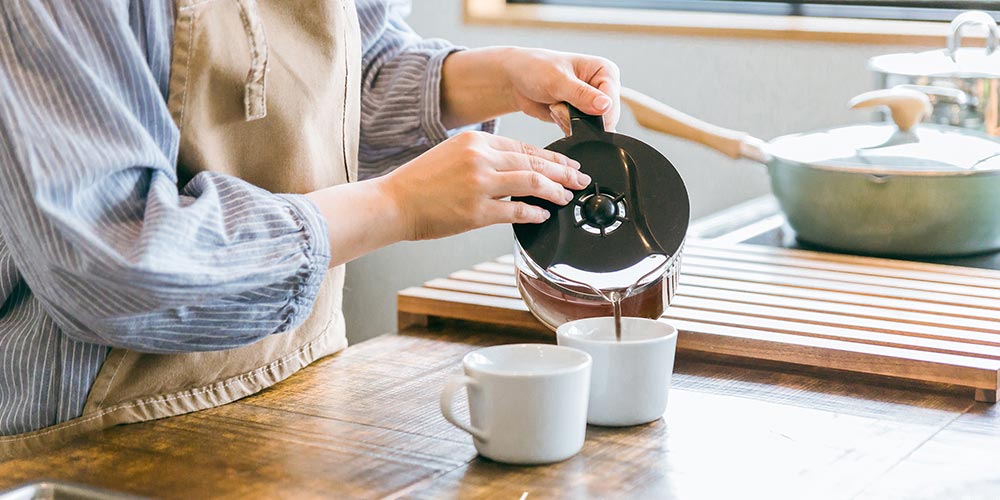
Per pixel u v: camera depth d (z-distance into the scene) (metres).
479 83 1.18
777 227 1.57
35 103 0.74
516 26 2.11
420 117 1.22
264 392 1.00
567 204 0.92
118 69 0.79
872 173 1.32
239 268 0.79
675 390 0.98
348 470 0.81
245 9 0.91
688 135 1.50
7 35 0.74
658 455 0.82
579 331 0.90
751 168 1.97
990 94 1.42
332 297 1.09
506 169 0.90
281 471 0.81
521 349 0.85
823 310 1.12
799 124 1.91
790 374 1.03
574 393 0.80
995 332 1.03
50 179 0.72
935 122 1.49
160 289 0.74
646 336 0.91
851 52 1.84
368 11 1.21
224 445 0.86
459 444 0.86
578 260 0.89
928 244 1.34
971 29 1.76
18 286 0.92
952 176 1.29
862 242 1.36
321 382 1.02
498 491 0.76
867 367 0.99
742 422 0.90
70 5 0.77
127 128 0.77
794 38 1.88
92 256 0.72
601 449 0.84
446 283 1.26
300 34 0.98
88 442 0.87
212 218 0.79
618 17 2.04
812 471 0.79
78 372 0.90
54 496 0.78
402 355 1.10
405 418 0.92
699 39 1.96
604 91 1.05
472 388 0.81
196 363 0.94
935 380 0.96
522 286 0.94
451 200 0.89
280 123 0.97
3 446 0.90
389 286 2.29
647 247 0.90
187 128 0.90
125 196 0.78
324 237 0.85
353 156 1.09
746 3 2.00
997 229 1.34
